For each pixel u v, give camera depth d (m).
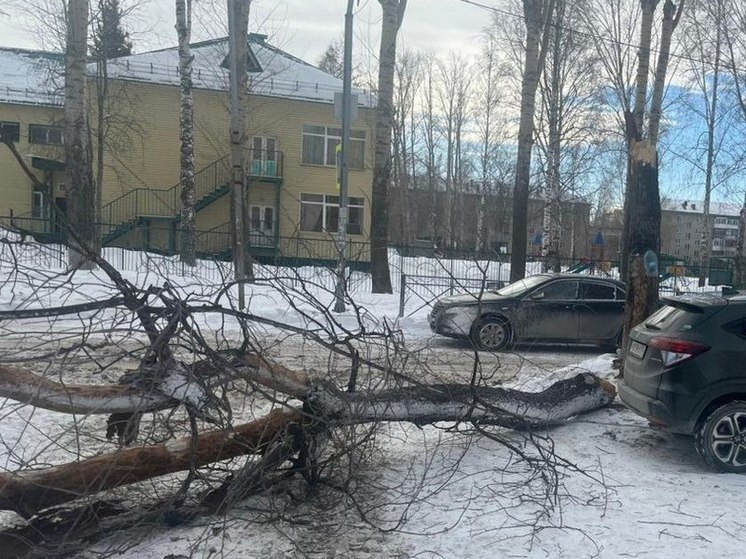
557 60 29.44
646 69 19.06
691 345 5.43
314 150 31.64
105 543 3.98
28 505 3.69
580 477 5.06
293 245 27.92
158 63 30.62
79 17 16.69
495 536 4.07
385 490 4.79
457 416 5.21
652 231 7.96
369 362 4.89
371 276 18.89
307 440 4.58
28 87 31.08
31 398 3.70
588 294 11.98
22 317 3.82
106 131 27.25
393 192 51.06
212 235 30.34
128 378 4.04
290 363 7.99
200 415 4.07
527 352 11.71
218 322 10.47
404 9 19.31
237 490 4.16
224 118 30.44
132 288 4.02
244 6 19.08
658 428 5.68
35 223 29.86
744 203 32.56
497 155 54.41
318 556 3.90
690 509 4.47
